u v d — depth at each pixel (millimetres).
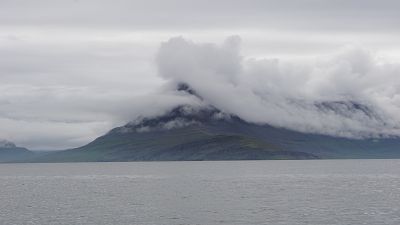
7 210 144875
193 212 137375
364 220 120625
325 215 128625
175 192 195125
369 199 160750
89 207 149750
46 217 131125
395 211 133125
